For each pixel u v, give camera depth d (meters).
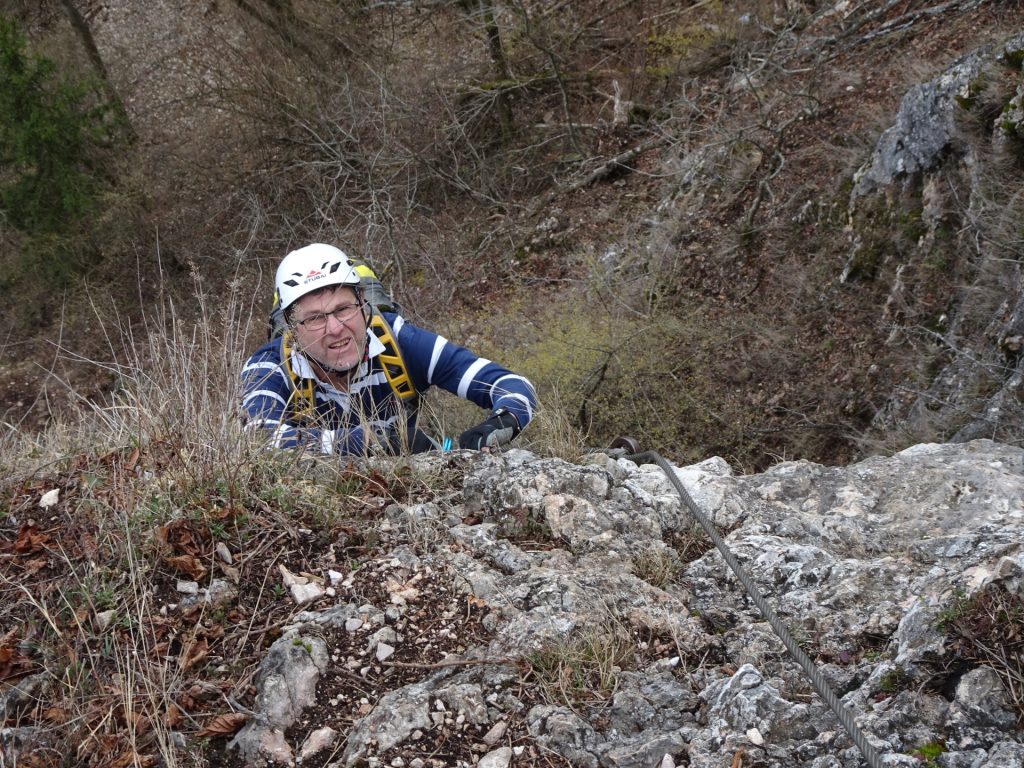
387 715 1.98
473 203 12.56
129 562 2.26
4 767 1.92
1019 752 1.67
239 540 2.45
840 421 7.55
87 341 12.42
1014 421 5.80
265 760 1.96
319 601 2.33
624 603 2.35
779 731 1.88
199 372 2.90
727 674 2.13
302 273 3.16
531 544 2.66
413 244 11.25
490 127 13.30
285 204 12.65
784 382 8.11
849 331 8.06
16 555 2.39
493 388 3.38
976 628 1.90
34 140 12.66
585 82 13.27
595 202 11.85
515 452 3.05
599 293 9.43
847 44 10.91
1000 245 6.79
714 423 8.11
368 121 12.41
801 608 2.34
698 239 10.16
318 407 3.31
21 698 2.06
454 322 10.31
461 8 13.23
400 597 2.34
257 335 9.30
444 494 2.84
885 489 2.98
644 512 2.80
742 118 11.05
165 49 15.04
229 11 13.83
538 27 13.02
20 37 12.73
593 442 8.11
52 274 12.92
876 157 8.55
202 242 12.44
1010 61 7.36
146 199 13.06
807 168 9.82
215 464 2.59
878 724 1.83
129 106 14.49
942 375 6.81
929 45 9.98
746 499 2.95
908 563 2.46
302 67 12.97
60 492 2.61
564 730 1.94
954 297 7.24
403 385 3.37
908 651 1.96
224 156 13.09
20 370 12.53
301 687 2.08
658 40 12.88
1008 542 2.37
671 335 8.75
